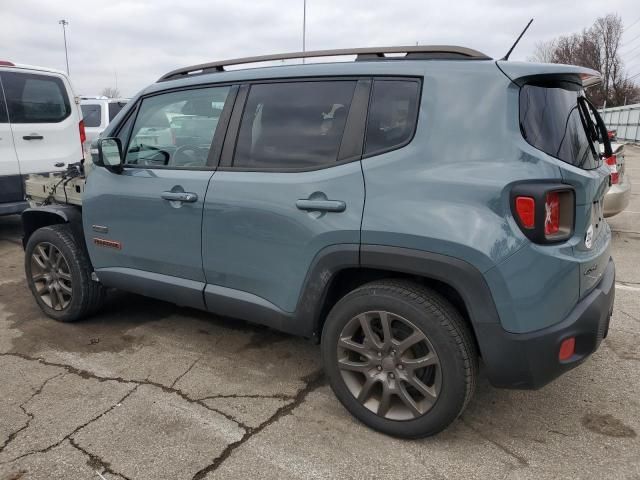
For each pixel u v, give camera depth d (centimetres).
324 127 269
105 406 282
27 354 344
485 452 246
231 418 272
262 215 276
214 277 307
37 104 647
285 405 285
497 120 226
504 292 219
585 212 234
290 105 282
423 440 255
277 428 264
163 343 361
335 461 240
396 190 238
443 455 244
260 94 294
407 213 233
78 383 307
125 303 436
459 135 232
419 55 259
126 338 369
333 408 283
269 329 385
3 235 692
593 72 253
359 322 255
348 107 263
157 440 254
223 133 303
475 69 237
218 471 233
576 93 262
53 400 288
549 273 217
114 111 1083
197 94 320
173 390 299
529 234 215
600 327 240
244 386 305
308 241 262
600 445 252
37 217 414
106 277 364
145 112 344
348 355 266
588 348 237
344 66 270
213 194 295
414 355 247
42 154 653
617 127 3500
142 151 342
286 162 277
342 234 249
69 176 415
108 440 253
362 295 251
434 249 227
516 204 217
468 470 234
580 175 229
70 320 391
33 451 245
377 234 239
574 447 250
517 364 225
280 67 292
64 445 249
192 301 321
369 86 259
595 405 286
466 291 225
